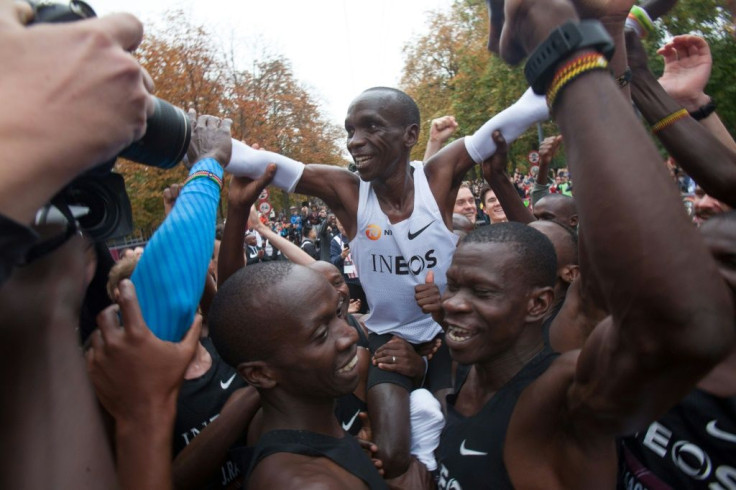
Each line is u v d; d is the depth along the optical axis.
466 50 24.42
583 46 0.88
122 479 1.03
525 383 1.46
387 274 2.47
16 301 0.88
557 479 1.34
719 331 0.83
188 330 1.16
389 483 2.14
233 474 1.85
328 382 1.46
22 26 0.69
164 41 19.80
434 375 2.53
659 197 0.83
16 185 0.61
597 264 0.88
